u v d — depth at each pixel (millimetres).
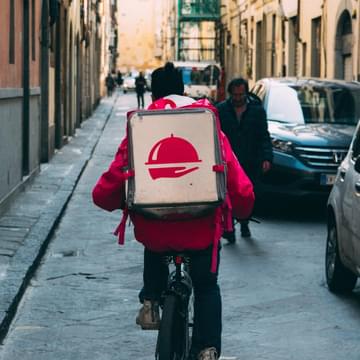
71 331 9000
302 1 36344
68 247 13453
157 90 7316
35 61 20984
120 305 10023
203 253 6773
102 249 13281
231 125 13680
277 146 16172
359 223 9328
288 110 17516
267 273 11609
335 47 30922
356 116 17516
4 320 8867
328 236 10820
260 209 17016
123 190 6852
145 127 6461
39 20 22109
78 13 39062
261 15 47188
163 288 7133
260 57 48781
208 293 6840
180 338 6617
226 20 63312
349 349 8430
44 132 24531
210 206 6496
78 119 40219
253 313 9656
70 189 19172
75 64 37938
